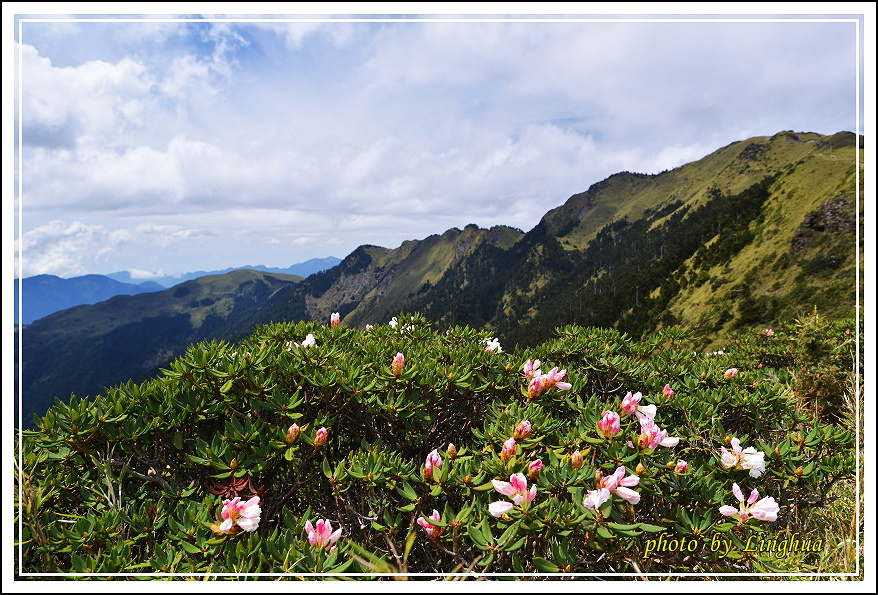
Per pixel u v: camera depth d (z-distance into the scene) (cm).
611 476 221
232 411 286
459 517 215
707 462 298
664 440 252
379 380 312
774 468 295
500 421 283
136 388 276
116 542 233
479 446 310
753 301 7112
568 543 226
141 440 271
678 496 251
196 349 294
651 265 11144
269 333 423
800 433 315
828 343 565
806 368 557
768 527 281
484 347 439
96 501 258
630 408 276
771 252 7744
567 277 15462
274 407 282
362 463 257
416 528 244
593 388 407
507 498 220
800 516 297
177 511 242
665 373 423
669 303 8975
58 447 256
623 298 10050
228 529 215
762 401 366
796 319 650
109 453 256
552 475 231
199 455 265
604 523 210
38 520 240
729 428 371
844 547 269
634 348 461
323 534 213
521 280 17388
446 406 333
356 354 381
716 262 8925
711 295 8012
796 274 6950
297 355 334
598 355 422
